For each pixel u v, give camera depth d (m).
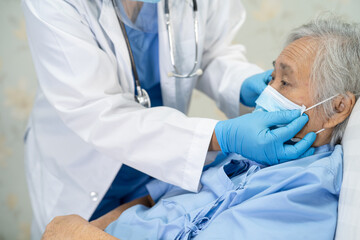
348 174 0.80
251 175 0.90
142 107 1.08
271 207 0.79
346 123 0.90
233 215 0.81
